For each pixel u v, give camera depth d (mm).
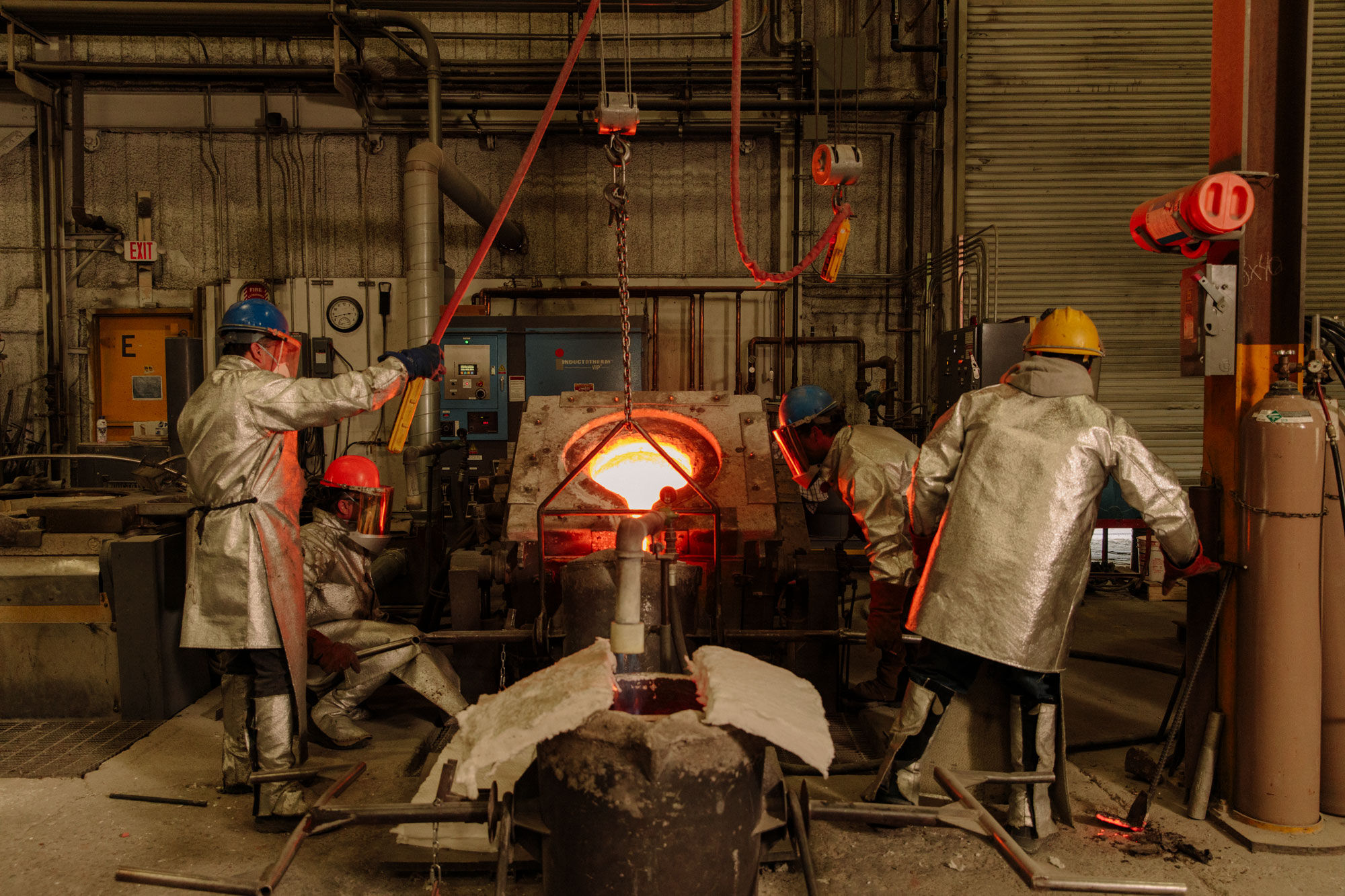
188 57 7305
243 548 2529
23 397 7461
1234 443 2604
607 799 1409
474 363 6438
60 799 2771
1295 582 2441
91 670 3533
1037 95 7281
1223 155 2684
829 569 3414
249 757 2744
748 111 7367
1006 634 2309
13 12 6531
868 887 2268
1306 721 2465
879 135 7453
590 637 2660
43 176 7355
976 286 7250
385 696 3814
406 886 2268
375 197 7461
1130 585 6012
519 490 3441
